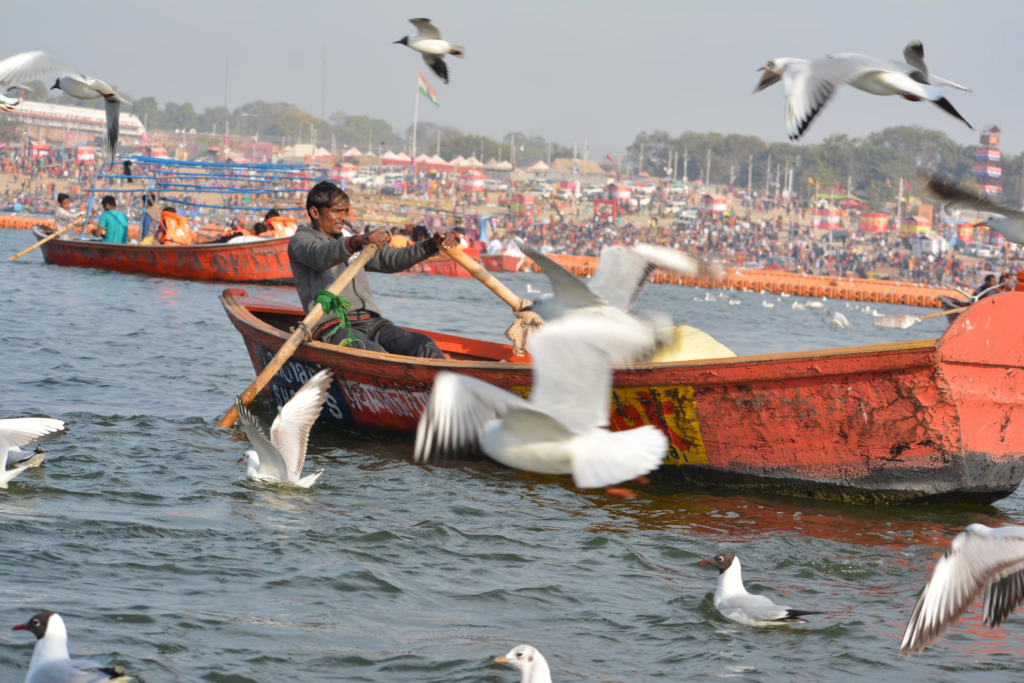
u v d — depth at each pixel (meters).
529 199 97.88
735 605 6.01
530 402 3.89
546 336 4.05
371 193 107.12
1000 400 8.58
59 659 4.50
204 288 26.91
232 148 171.00
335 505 7.89
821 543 7.68
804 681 5.18
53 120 143.25
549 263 5.26
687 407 9.07
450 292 33.75
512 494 8.66
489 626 5.73
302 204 44.53
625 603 6.23
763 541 7.65
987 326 8.24
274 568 6.35
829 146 144.12
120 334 17.16
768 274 57.00
